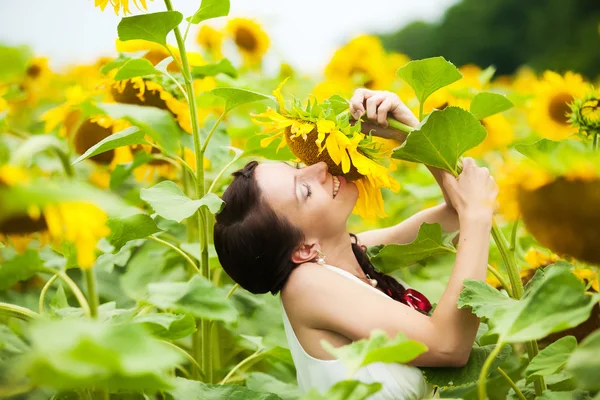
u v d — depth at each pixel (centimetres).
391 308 192
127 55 267
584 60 1412
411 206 389
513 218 162
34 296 273
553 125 293
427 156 194
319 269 204
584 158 140
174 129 182
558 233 147
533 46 1808
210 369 217
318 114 205
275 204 208
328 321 196
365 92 222
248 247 209
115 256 262
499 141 308
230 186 218
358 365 127
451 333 186
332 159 202
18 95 311
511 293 201
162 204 192
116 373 112
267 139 215
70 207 119
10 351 175
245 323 250
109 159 291
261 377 222
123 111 178
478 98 219
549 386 205
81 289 280
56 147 133
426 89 210
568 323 139
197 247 253
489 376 232
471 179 199
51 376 105
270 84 451
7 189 116
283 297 207
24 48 131
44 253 240
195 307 160
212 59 451
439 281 305
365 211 225
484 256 192
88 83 389
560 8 1747
